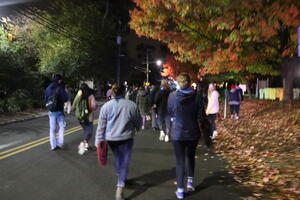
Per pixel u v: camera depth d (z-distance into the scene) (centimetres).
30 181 521
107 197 447
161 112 927
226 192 462
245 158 659
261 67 1551
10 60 2041
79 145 799
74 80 3316
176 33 1263
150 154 728
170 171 580
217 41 1244
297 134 831
